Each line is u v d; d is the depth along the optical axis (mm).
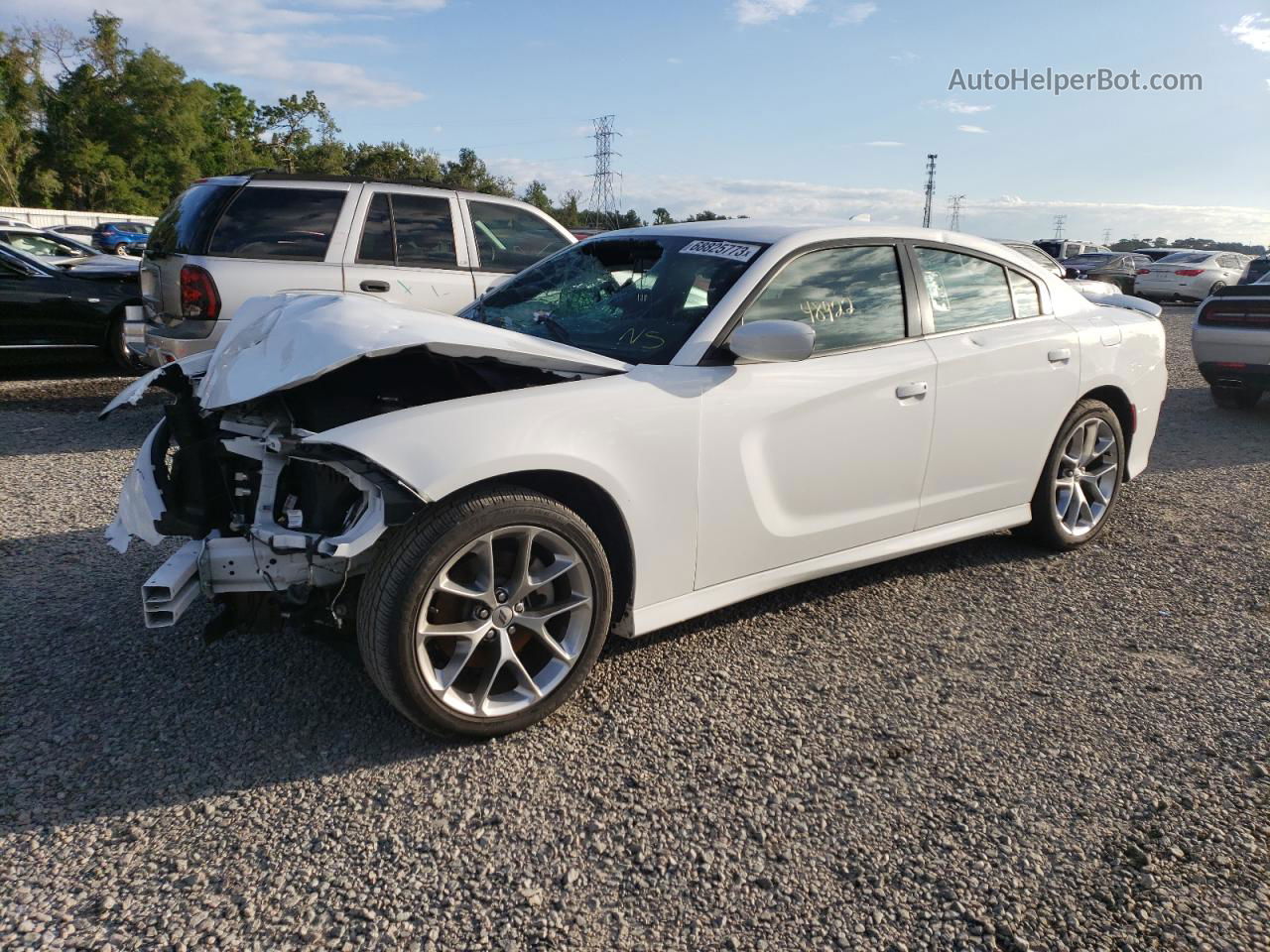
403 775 2580
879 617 3754
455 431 2539
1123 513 5316
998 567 4355
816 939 2035
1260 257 26969
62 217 41562
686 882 2203
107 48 68188
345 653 2775
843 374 3416
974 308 4035
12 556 4145
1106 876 2248
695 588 3162
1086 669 3328
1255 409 8945
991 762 2729
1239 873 2262
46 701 2914
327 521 2594
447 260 6879
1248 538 4871
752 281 3283
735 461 3127
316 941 1989
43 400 7918
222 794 2475
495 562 2729
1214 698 3131
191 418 2865
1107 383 4441
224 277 6027
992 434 3973
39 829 2311
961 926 2078
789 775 2639
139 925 2014
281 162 78875
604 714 2949
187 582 2609
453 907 2100
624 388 2908
